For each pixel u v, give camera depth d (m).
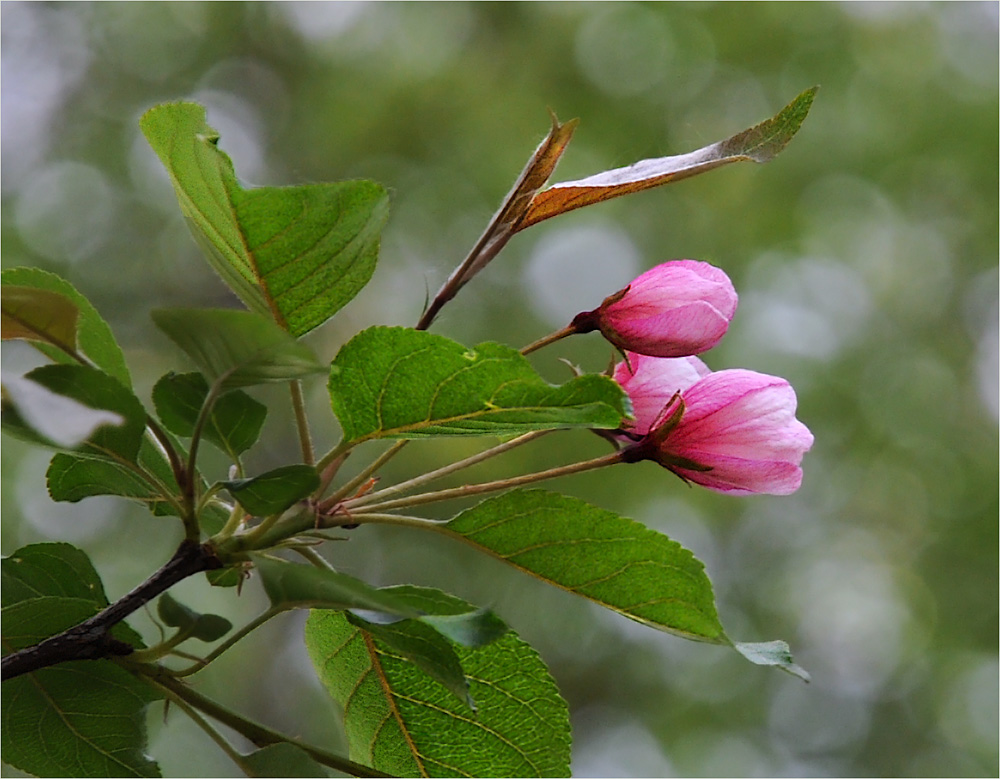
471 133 11.87
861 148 12.14
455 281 1.92
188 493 1.68
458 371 1.66
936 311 12.49
